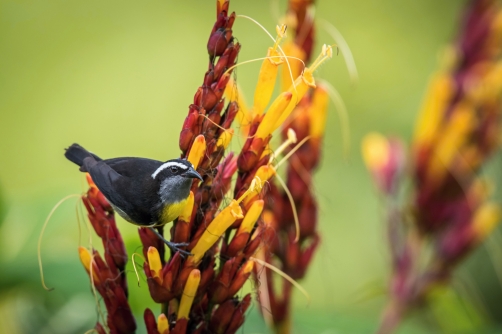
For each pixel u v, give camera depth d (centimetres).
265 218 671
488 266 1163
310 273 1216
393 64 1605
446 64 912
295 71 707
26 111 1612
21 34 1664
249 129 575
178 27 1686
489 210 866
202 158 537
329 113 1502
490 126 873
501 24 891
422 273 877
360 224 1305
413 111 1523
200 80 1634
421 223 879
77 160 683
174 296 528
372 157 923
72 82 1634
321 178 1374
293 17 728
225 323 536
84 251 561
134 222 625
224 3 533
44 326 757
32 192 862
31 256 756
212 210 541
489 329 916
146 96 1630
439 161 871
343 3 1680
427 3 1661
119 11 1691
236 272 540
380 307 1051
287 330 689
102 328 561
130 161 645
